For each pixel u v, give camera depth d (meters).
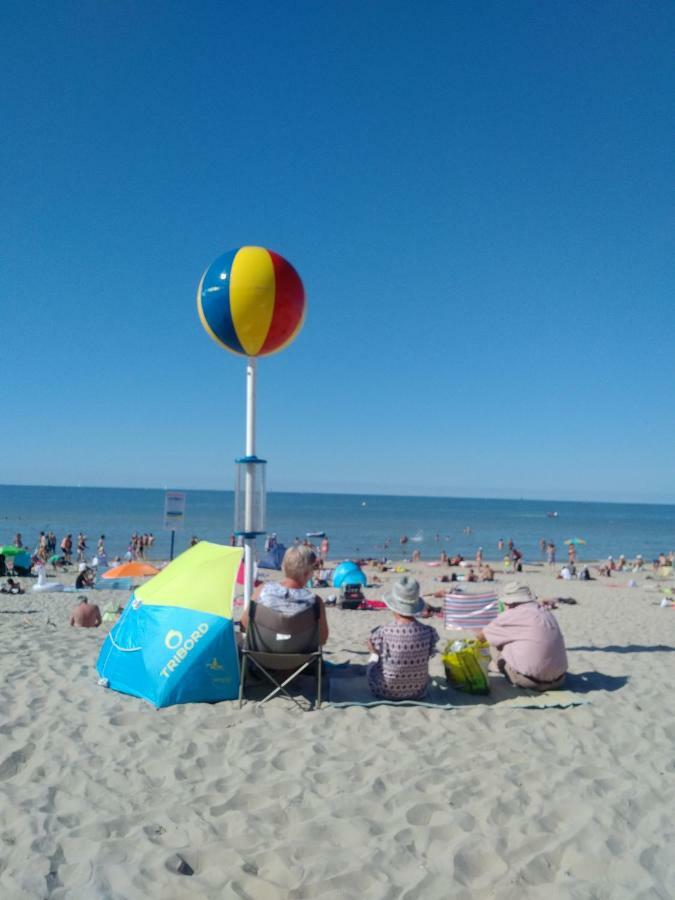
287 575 5.08
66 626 9.05
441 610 11.62
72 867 2.81
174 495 13.91
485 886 2.76
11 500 138.62
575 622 11.73
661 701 5.23
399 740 4.25
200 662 4.88
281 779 3.67
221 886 2.71
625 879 2.81
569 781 3.72
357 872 2.80
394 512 130.62
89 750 4.01
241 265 5.77
